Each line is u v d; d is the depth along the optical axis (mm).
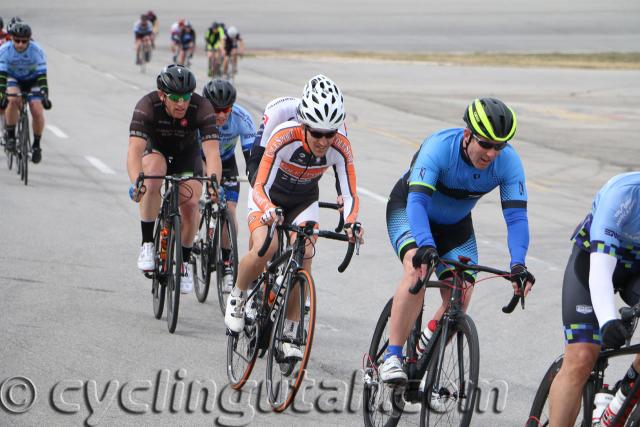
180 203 20875
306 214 17984
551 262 28766
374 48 147750
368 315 22516
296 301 16578
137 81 83688
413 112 70938
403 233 15523
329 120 15875
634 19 196625
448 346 14516
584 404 13422
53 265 25344
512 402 17281
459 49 149125
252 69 104312
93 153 44938
